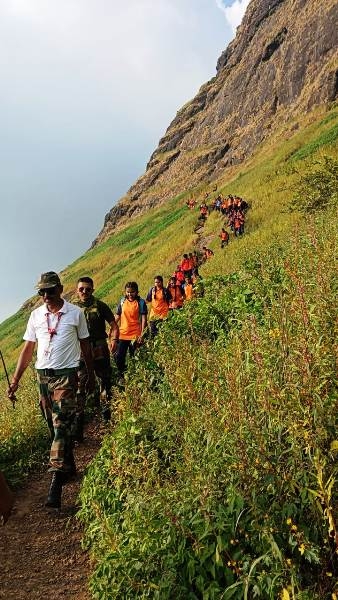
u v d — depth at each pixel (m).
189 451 3.59
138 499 3.71
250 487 3.01
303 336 3.37
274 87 67.31
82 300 7.54
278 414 3.09
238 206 27.98
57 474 5.17
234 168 63.94
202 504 3.13
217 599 2.90
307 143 37.94
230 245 23.33
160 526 3.37
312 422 2.95
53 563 4.37
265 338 3.94
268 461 2.96
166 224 53.66
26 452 6.75
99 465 5.15
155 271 32.34
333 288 4.34
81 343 5.80
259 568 2.86
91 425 7.83
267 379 3.36
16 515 5.26
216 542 3.08
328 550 2.65
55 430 5.35
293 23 69.81
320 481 2.57
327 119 42.34
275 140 55.66
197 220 40.44
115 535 3.59
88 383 6.00
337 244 6.04
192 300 9.73
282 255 8.77
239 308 7.60
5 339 54.38
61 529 4.91
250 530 2.98
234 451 3.17
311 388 3.01
